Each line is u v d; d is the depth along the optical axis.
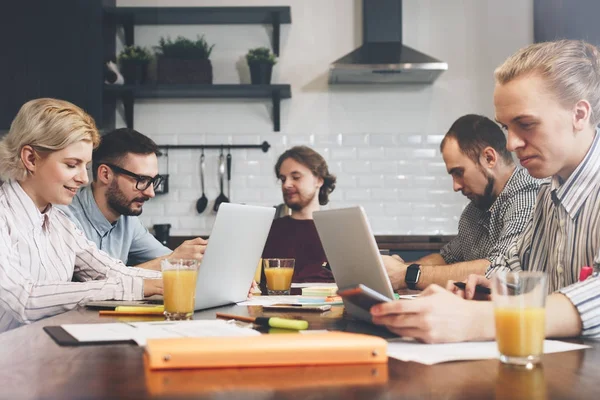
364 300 1.12
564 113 1.49
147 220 4.96
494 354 1.02
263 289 2.36
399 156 5.03
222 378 0.87
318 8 5.06
